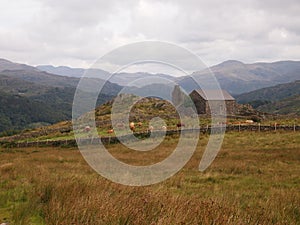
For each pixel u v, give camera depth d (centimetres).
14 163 2527
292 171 2034
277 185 1620
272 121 6016
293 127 4506
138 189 1153
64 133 5544
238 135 4191
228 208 862
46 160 2861
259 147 3266
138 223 727
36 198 1042
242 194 1335
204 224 720
